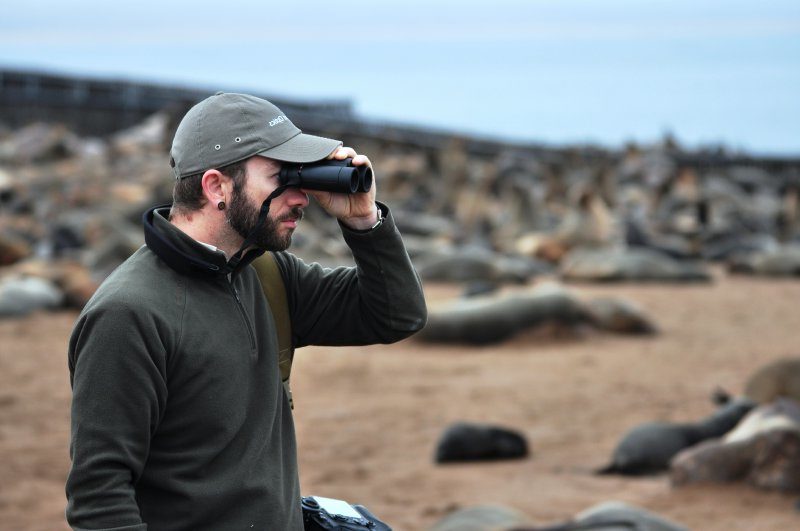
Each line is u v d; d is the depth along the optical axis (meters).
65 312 26.39
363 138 90.69
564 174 73.88
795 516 9.48
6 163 76.44
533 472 12.11
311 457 13.16
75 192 53.44
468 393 17.00
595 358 20.00
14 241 33.44
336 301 4.61
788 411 11.34
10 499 11.30
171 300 3.94
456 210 54.28
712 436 12.00
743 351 20.80
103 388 3.76
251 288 4.29
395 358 20.44
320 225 40.28
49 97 105.75
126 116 107.00
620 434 13.98
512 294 22.16
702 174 83.81
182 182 4.14
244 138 4.09
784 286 33.16
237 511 3.96
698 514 9.71
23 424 14.95
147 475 3.91
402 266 4.49
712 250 43.62
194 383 3.92
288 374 4.38
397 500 11.09
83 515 3.71
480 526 8.77
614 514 7.85
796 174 92.56
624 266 33.59
